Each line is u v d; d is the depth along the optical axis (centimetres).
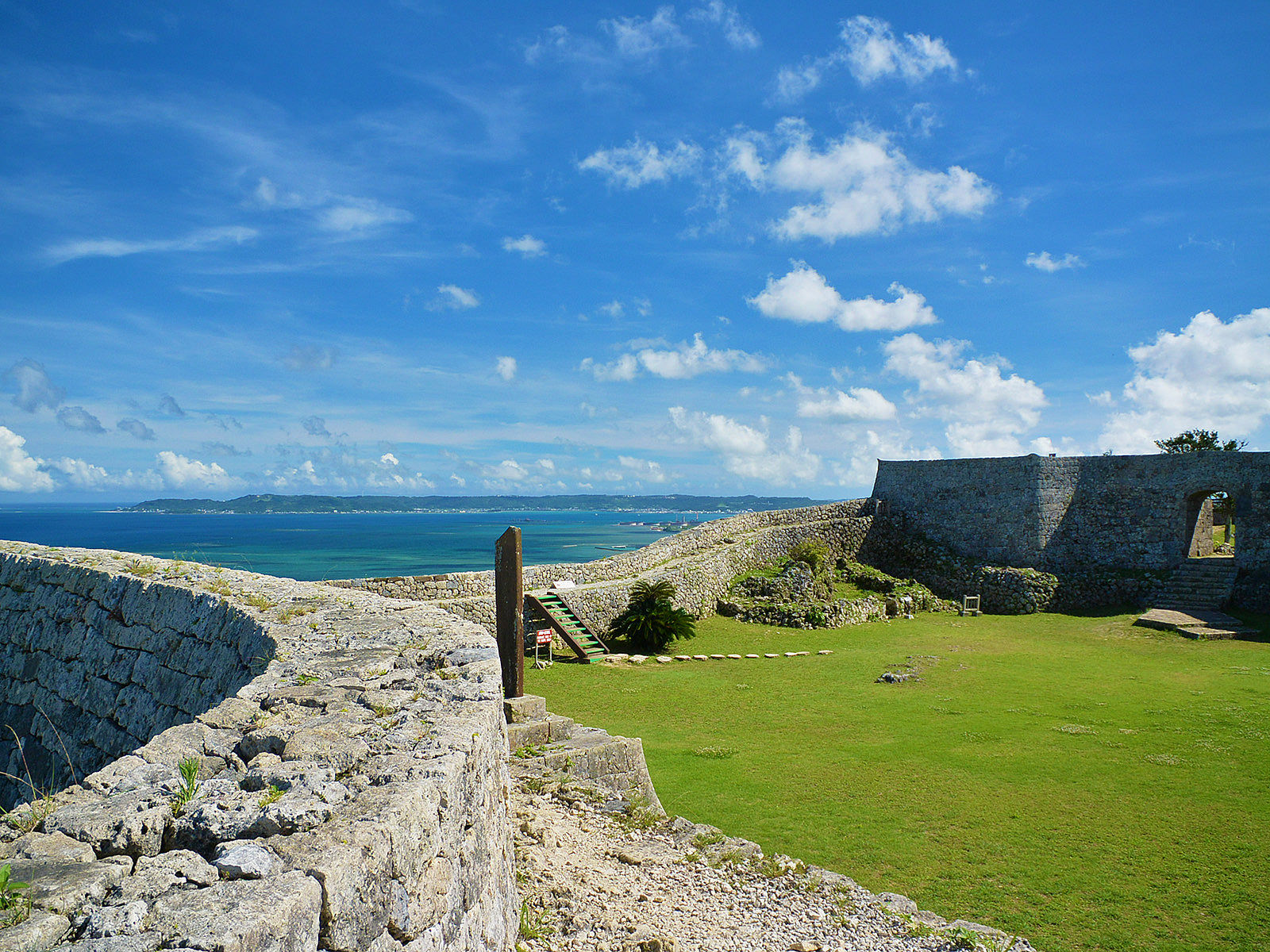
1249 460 2939
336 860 261
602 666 2047
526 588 2345
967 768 1249
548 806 841
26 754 1040
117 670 956
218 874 253
